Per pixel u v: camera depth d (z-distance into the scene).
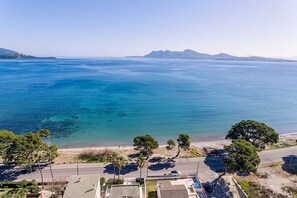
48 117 113.44
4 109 125.19
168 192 48.12
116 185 49.22
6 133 61.56
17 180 56.84
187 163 67.44
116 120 111.12
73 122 107.25
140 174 56.81
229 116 122.88
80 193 45.19
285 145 84.31
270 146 82.25
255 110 136.12
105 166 64.88
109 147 81.94
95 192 45.62
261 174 61.66
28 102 140.25
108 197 49.94
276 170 64.31
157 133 97.19
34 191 51.50
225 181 55.09
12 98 149.75
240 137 72.25
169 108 133.62
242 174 61.09
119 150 77.94
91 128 100.38
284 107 144.62
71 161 67.56
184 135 68.38
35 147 58.25
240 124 73.94
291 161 70.12
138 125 105.38
